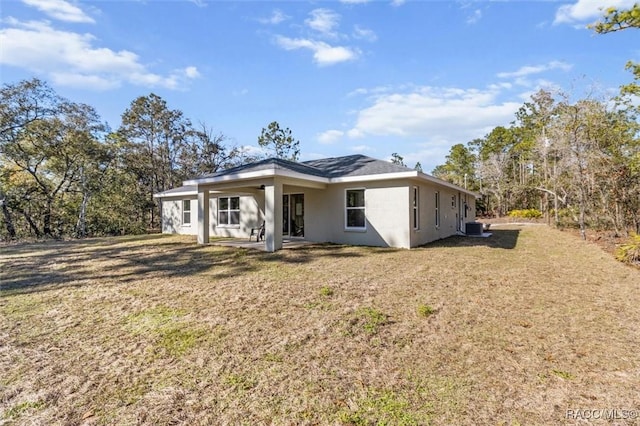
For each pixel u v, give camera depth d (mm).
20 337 4051
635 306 4863
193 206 17688
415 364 3244
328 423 2404
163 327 4289
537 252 9703
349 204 11969
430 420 2412
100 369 3264
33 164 20453
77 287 6387
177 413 2561
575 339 3762
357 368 3184
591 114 12234
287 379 3012
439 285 6023
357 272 7133
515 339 3773
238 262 8555
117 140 25094
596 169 12289
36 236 19938
